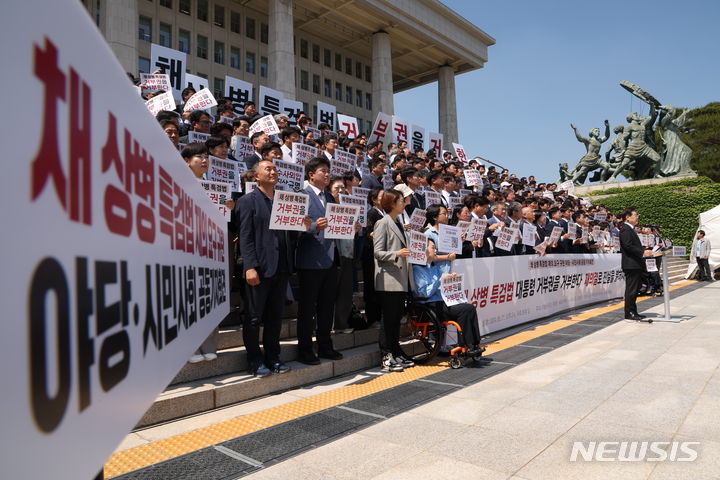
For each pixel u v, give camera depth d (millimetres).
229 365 4336
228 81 13195
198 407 3703
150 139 1270
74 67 764
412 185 6191
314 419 3562
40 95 643
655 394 4016
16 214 575
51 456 677
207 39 31969
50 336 679
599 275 10789
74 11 766
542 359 5434
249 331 4234
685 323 7641
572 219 10422
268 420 3547
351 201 5441
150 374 1209
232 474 2684
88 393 818
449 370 5078
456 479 2607
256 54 34625
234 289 5465
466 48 37062
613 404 3797
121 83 1022
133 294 1087
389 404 3916
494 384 4477
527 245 8406
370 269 5895
